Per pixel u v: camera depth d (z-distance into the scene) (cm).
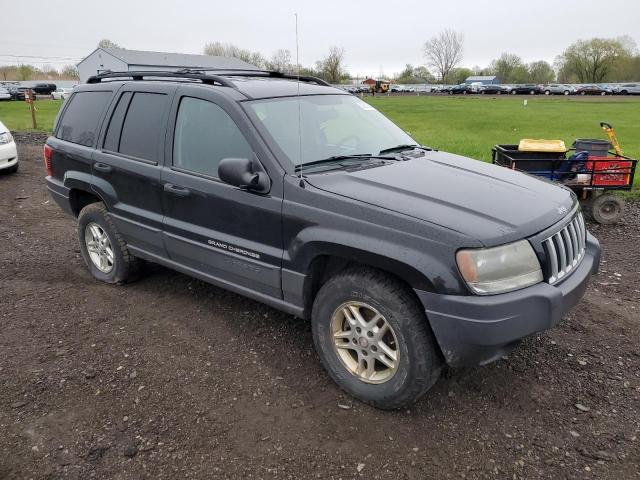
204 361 369
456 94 7212
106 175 458
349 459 279
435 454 282
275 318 429
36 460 278
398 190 318
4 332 409
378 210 298
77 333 409
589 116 2916
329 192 320
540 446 287
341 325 331
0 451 284
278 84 418
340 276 316
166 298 468
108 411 316
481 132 2019
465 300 273
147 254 451
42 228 693
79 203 520
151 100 430
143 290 486
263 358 372
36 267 548
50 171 530
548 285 291
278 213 335
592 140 760
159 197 413
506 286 279
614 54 9556
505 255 279
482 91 7275
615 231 684
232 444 289
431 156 408
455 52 11162
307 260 325
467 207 299
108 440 292
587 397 328
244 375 353
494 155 823
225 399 328
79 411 316
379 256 290
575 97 5841
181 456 281
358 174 342
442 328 279
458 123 2494
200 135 389
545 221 304
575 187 716
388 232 290
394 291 294
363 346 316
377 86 7338
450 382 343
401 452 283
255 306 451
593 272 353
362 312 321
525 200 321
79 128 496
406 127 2275
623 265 554
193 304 456
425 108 3825
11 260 568
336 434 297
